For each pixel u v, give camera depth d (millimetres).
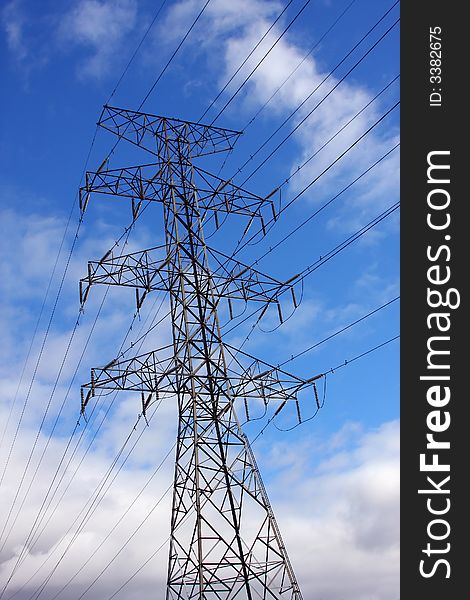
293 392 37562
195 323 38406
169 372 38219
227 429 35844
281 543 33312
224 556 32688
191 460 35188
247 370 37438
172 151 42250
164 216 41219
